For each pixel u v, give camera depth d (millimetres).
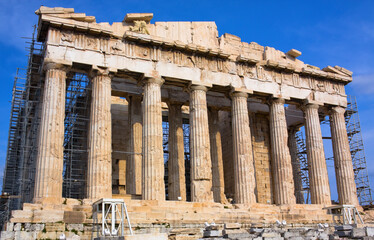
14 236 25188
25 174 36469
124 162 44719
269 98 41750
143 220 28812
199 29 39844
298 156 53156
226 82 39156
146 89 35844
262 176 47375
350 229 24312
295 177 50719
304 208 38469
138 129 40656
